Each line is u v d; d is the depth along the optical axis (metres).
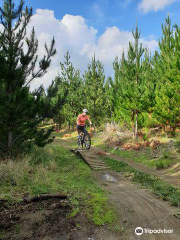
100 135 19.81
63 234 4.25
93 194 5.97
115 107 21.20
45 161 8.66
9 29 7.61
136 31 16.47
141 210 5.39
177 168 9.79
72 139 20.94
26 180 6.38
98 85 23.77
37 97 7.50
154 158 11.75
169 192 6.72
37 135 8.13
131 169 9.66
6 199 5.13
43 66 7.76
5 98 7.45
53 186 6.18
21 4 7.64
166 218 5.07
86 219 4.77
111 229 4.55
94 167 9.38
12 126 7.47
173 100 14.68
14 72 7.22
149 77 20.44
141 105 15.04
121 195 6.35
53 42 7.82
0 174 6.24
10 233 4.14
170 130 15.39
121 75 21.69
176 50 15.12
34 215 4.73
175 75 14.75
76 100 27.16
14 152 7.98
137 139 15.61
